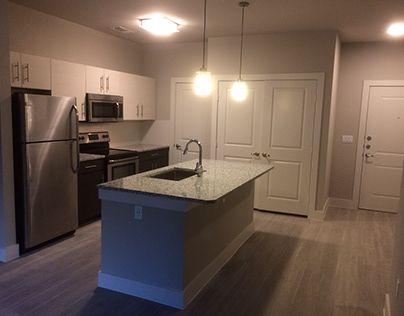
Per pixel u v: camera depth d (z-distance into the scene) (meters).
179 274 2.66
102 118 4.86
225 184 2.96
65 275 3.11
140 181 3.00
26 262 3.34
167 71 6.10
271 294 2.90
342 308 2.72
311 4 3.61
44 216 3.61
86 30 4.95
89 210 4.43
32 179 3.43
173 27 4.72
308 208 5.05
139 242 2.77
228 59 5.28
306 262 3.55
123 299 2.76
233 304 2.73
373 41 5.32
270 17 4.15
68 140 3.82
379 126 5.48
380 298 2.88
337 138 5.71
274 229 4.56
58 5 3.92
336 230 4.58
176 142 6.12
